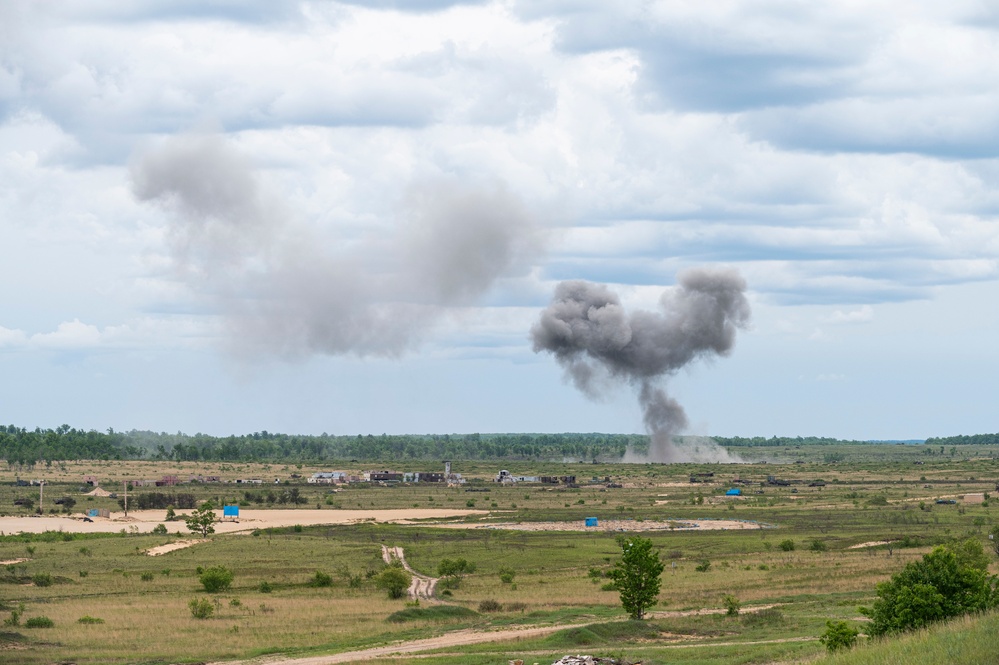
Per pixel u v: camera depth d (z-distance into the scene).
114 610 116.94
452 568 159.62
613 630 88.50
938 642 46.12
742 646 73.56
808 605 106.00
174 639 94.50
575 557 181.38
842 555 168.75
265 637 95.75
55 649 88.50
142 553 188.00
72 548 195.88
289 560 176.12
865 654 48.03
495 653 79.19
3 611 113.94
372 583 147.50
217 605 119.69
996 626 47.12
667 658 70.12
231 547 197.38
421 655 79.88
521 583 147.12
